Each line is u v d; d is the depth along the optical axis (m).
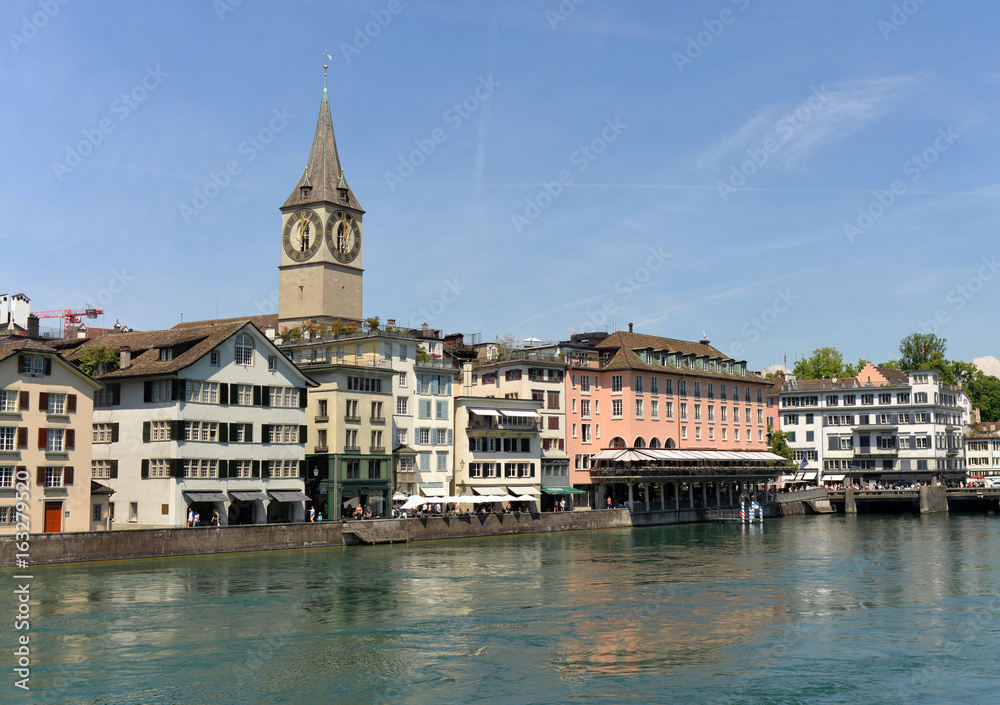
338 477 90.44
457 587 57.16
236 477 81.38
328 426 91.25
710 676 37.22
